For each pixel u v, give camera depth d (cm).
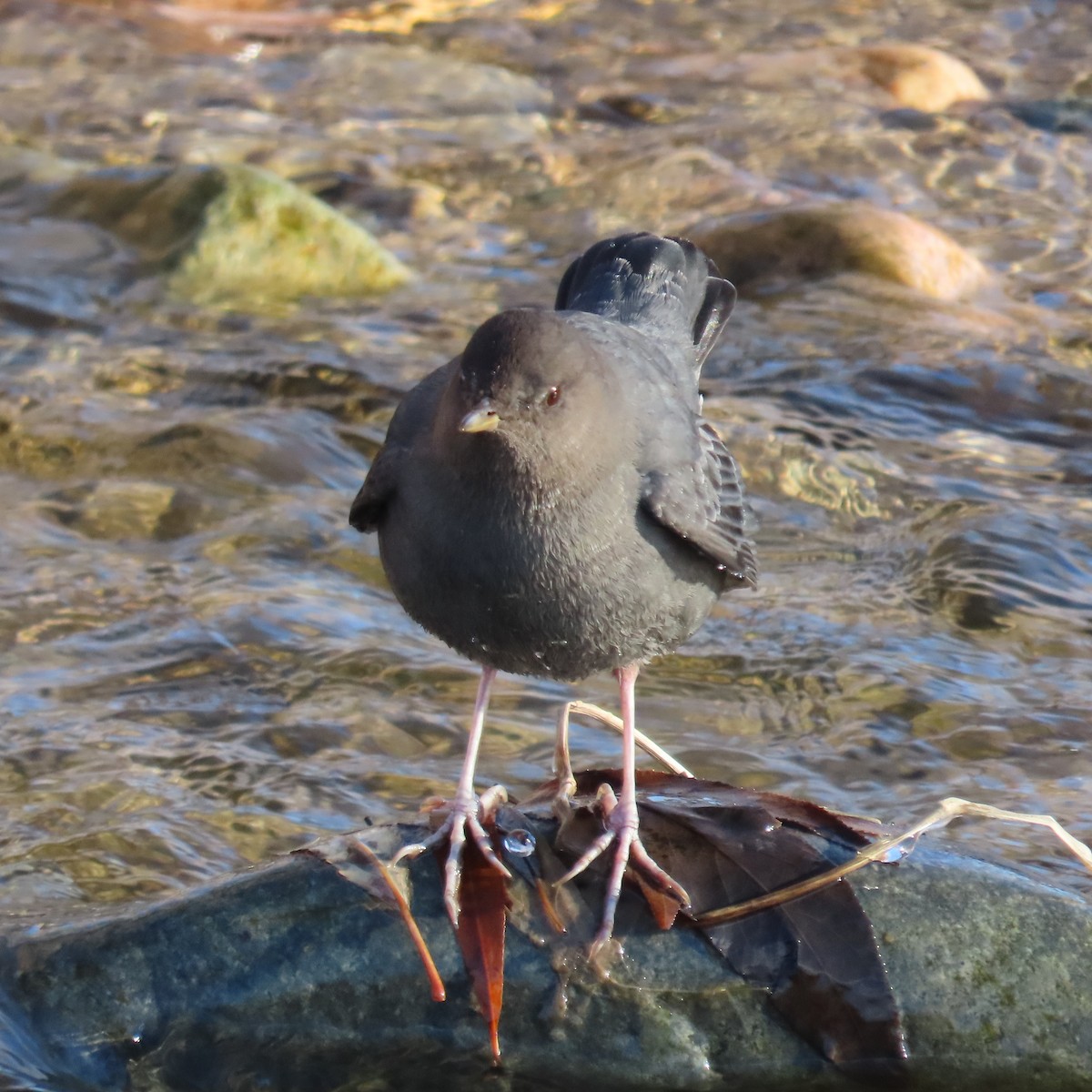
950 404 1041
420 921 522
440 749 716
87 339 1091
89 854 627
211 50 1623
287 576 843
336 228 1208
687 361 671
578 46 1678
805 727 739
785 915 520
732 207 1330
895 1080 510
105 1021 519
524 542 538
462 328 1138
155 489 915
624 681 593
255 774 688
